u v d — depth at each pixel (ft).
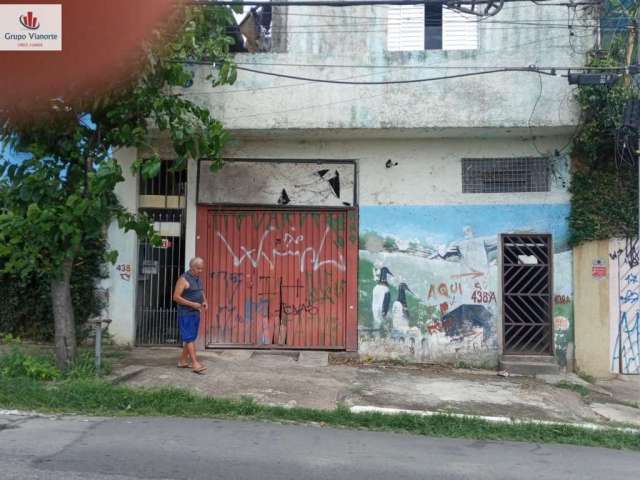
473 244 35.47
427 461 18.88
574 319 34.65
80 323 35.76
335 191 36.06
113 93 26.16
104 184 25.64
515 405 27.30
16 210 26.50
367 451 19.63
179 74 27.35
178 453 18.28
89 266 35.91
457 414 24.95
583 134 32.81
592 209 34.19
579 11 33.01
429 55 33.45
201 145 28.02
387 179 35.94
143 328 36.47
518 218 35.27
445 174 35.73
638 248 34.09
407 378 31.55
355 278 35.88
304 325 36.11
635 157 33.60
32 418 21.70
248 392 27.07
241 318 36.24
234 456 18.28
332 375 31.09
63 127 26.76
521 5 33.27
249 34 37.65
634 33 31.73
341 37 33.91
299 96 33.71
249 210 36.40
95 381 26.13
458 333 35.29
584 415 26.78
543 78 32.99
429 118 33.27
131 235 36.17
